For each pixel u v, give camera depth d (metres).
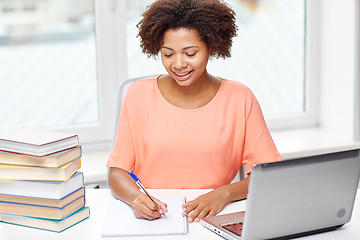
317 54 3.53
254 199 1.38
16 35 3.19
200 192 1.86
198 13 1.77
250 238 1.42
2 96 3.23
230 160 2.00
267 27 3.50
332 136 3.34
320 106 3.58
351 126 3.29
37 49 3.23
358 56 3.21
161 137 1.96
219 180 1.99
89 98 3.32
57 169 1.54
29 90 3.26
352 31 3.21
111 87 3.22
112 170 1.94
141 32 1.89
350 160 1.47
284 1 3.49
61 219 1.56
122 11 3.16
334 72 3.41
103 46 3.16
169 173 1.98
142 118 1.99
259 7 3.46
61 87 3.28
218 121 1.95
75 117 3.31
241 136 1.99
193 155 1.96
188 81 1.82
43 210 1.57
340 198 1.49
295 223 1.46
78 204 1.63
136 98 2.00
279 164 1.39
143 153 2.00
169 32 1.77
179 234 1.53
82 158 3.08
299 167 1.41
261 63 3.53
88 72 3.29
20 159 1.56
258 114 2.00
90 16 3.22
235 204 1.74
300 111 3.61
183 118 1.95
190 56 1.79
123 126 2.00
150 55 1.97
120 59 3.20
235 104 1.98
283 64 3.56
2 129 3.25
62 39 3.24
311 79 3.55
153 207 1.61
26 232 1.57
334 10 3.35
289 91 3.60
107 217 1.64
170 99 1.98
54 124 3.30
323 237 1.50
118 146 1.99
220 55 1.91
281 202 1.42
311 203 1.46
